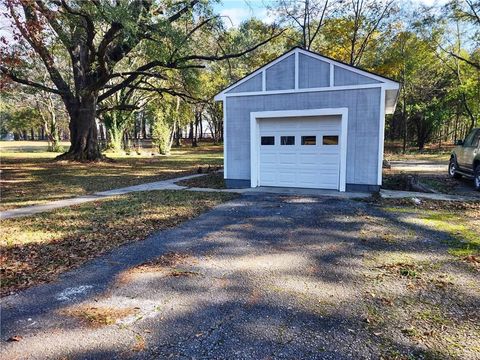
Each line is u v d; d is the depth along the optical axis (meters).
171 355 2.59
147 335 2.86
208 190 10.45
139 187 11.46
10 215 7.44
